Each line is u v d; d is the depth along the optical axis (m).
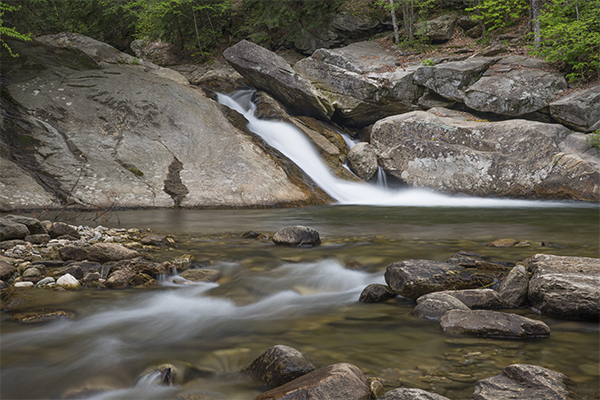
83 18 22.53
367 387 2.23
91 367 2.70
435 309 3.47
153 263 4.83
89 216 8.91
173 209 10.17
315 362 2.68
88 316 3.58
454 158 13.91
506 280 3.82
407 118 14.78
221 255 5.44
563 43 14.56
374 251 5.55
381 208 11.00
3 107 11.89
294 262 5.15
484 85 14.95
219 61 21.03
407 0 18.03
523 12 17.86
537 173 12.88
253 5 21.06
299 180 12.43
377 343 2.98
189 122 13.32
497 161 13.41
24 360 2.79
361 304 3.91
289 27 20.62
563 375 2.36
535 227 7.62
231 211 10.10
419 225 7.99
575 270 3.78
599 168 12.09
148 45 22.84
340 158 15.03
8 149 10.70
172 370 2.61
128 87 13.97
